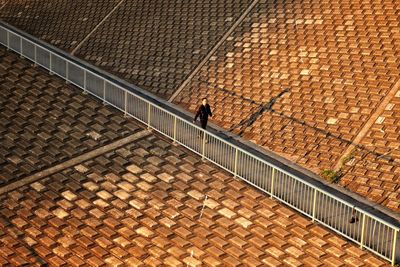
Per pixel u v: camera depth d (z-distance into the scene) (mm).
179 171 55312
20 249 48562
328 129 58750
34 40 78812
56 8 83000
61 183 54750
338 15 68062
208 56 69750
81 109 63312
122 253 47750
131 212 51281
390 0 67062
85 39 77000
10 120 62219
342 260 46031
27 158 57625
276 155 57906
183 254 47312
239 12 73188
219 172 54844
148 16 77062
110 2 80875
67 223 50656
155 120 60125
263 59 67125
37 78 67500
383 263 45281
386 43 63656
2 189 54250
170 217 50625
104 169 55906
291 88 63375
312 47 66188
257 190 52594
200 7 75688
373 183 53438
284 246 47625
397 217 50188
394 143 55875
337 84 62031
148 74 70000
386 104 58938
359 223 48500
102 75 71125
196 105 65062
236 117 62625
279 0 72438
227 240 48438
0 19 83938
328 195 47656
